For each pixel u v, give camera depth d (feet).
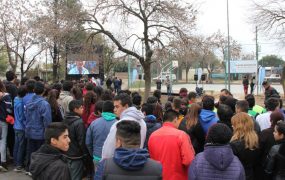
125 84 176.96
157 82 123.54
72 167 22.47
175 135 16.15
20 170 28.63
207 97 21.07
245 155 16.48
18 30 90.38
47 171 11.83
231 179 12.60
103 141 20.22
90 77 95.30
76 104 22.85
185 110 24.64
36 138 25.96
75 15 77.05
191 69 307.99
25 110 26.66
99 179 11.12
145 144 18.83
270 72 258.37
